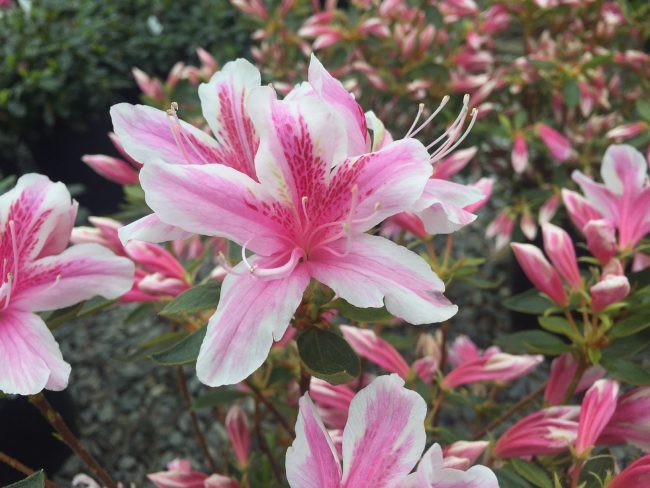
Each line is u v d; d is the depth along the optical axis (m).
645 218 0.21
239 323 0.13
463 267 0.26
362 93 0.48
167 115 0.15
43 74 0.60
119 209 0.68
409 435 0.13
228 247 0.20
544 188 0.47
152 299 0.22
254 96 0.13
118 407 0.45
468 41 0.47
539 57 0.45
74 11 0.68
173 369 0.47
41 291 0.16
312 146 0.13
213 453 0.41
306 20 0.52
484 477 0.12
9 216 0.16
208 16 0.76
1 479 0.38
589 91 0.44
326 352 0.16
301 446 0.13
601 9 0.50
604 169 0.21
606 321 0.20
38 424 0.39
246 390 0.28
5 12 0.66
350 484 0.13
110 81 0.66
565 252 0.21
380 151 0.14
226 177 0.13
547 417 0.20
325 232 0.14
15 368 0.15
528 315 0.47
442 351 0.29
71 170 0.66
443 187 0.15
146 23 0.73
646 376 0.20
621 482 0.17
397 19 0.50
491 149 0.50
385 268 0.13
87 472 0.41
